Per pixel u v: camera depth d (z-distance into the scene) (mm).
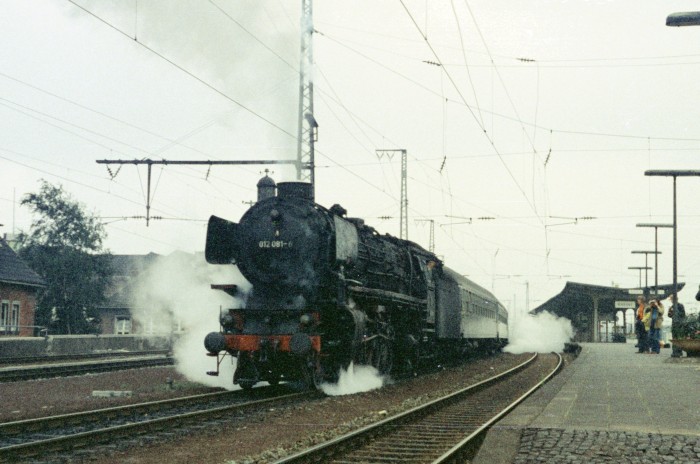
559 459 8219
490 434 9688
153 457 9133
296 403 14586
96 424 11578
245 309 16922
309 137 22625
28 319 49562
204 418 12164
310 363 16172
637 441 9047
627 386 16125
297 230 17250
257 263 17328
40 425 10867
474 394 17891
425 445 10086
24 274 48625
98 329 60375
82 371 22781
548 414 11328
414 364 23750
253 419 12312
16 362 28281
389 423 11406
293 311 16656
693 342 25781
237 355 16688
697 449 8609
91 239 60312
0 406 14141
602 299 55000
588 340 64062
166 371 23688
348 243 17859
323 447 8945
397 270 22250
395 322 21844
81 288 58531
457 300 30281
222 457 9172
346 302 17344
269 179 22297
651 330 32406
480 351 40688
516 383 21484
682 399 13492
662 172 27984
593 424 10273
